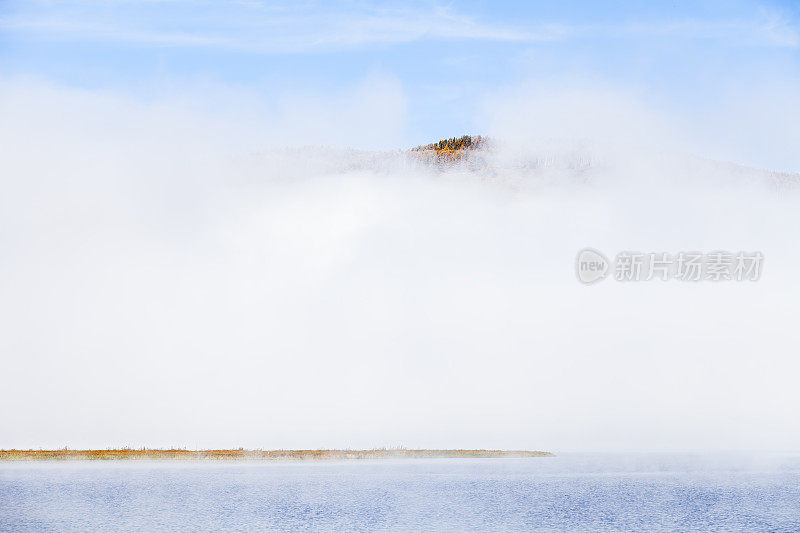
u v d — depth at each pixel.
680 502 15.83
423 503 15.38
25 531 12.77
